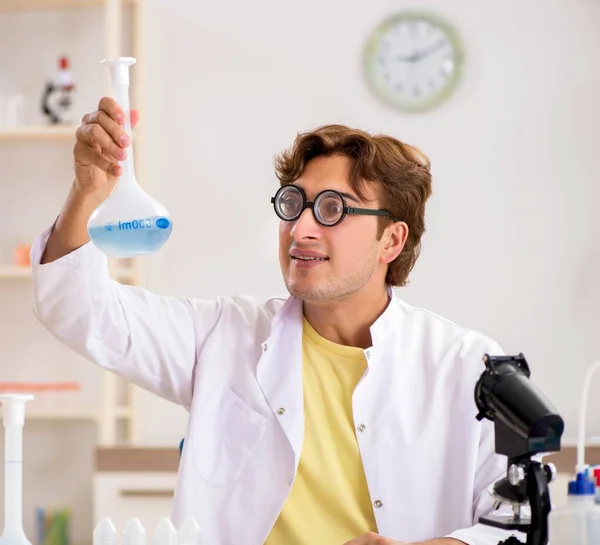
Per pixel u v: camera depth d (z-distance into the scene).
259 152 3.87
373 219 1.84
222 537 1.81
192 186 3.88
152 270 3.88
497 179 3.78
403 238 1.92
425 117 3.81
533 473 1.33
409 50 3.81
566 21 3.76
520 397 1.32
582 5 3.75
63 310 1.77
